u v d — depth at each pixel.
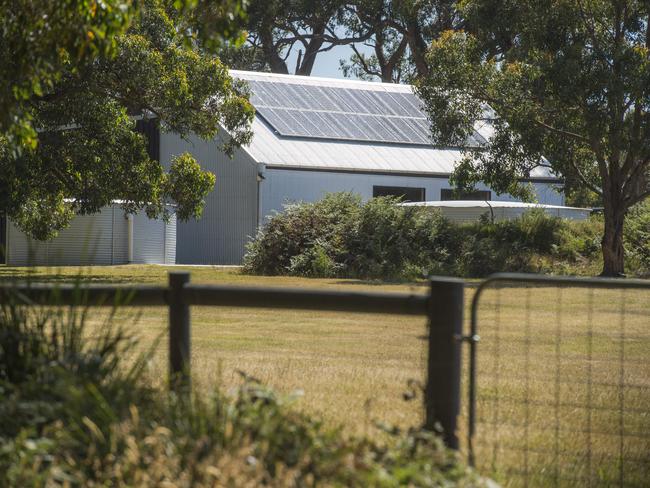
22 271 101.25
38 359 14.98
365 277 100.19
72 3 22.06
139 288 16.09
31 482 12.52
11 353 15.41
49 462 13.41
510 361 33.50
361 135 139.25
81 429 13.40
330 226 106.19
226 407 13.71
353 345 37.44
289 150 129.88
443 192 138.88
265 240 106.00
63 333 15.58
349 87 153.25
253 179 126.12
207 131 96.62
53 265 94.00
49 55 22.69
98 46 22.47
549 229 112.94
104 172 94.38
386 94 154.25
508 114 102.62
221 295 15.69
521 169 105.25
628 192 105.44
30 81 23.88
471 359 15.32
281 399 14.05
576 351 36.69
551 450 20.08
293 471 11.93
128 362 26.11
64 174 93.69
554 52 98.81
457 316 14.54
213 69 93.75
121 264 124.12
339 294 15.02
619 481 18.03
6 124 23.98
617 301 62.91
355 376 28.89
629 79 92.88
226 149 97.81
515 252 108.94
